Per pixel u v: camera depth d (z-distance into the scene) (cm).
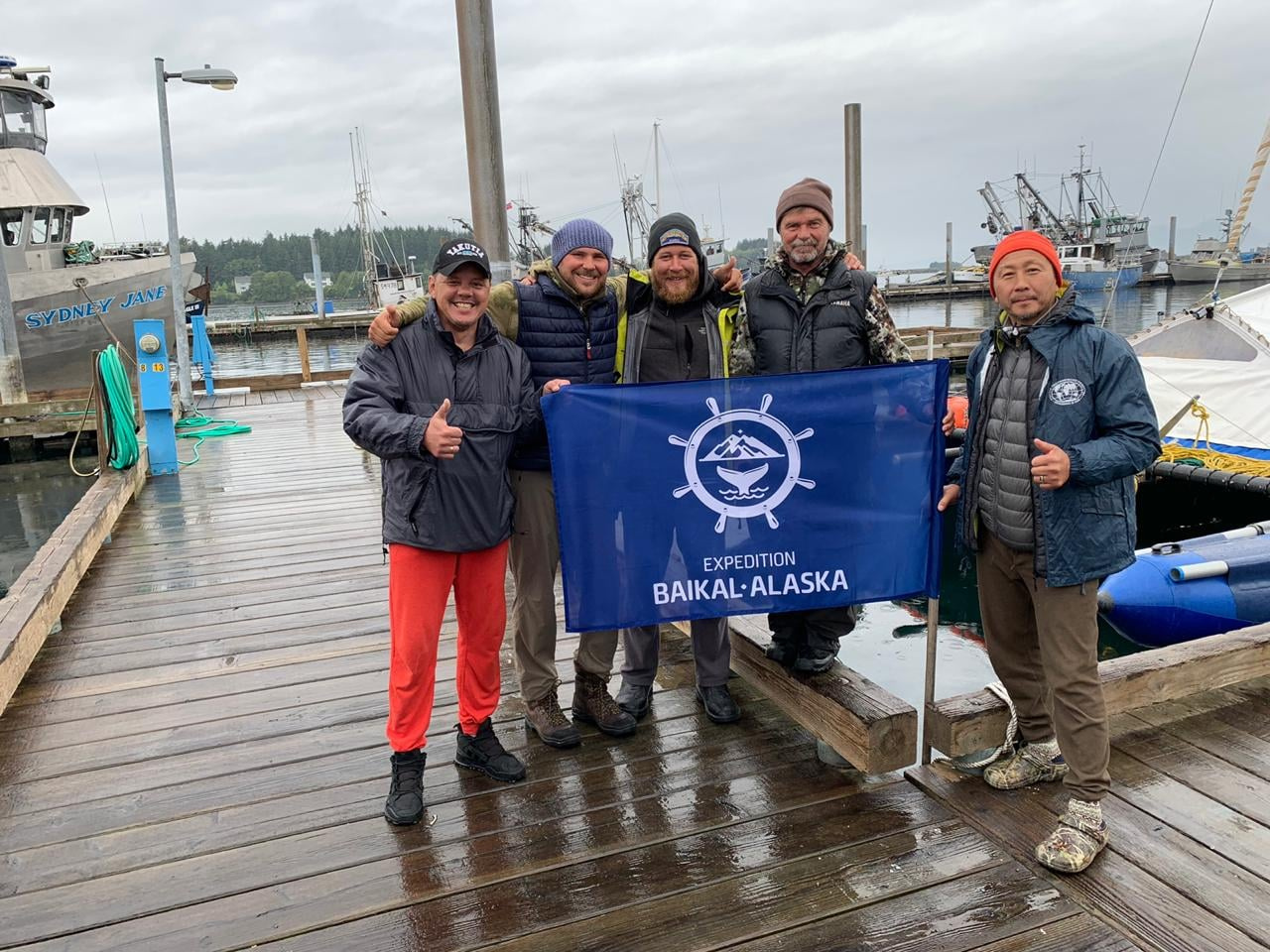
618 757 285
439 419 229
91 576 511
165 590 482
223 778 279
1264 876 215
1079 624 224
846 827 242
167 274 1664
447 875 227
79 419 1215
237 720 320
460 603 263
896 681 462
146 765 288
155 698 340
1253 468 704
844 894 214
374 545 567
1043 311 230
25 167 1491
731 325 285
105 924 211
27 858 238
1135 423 214
